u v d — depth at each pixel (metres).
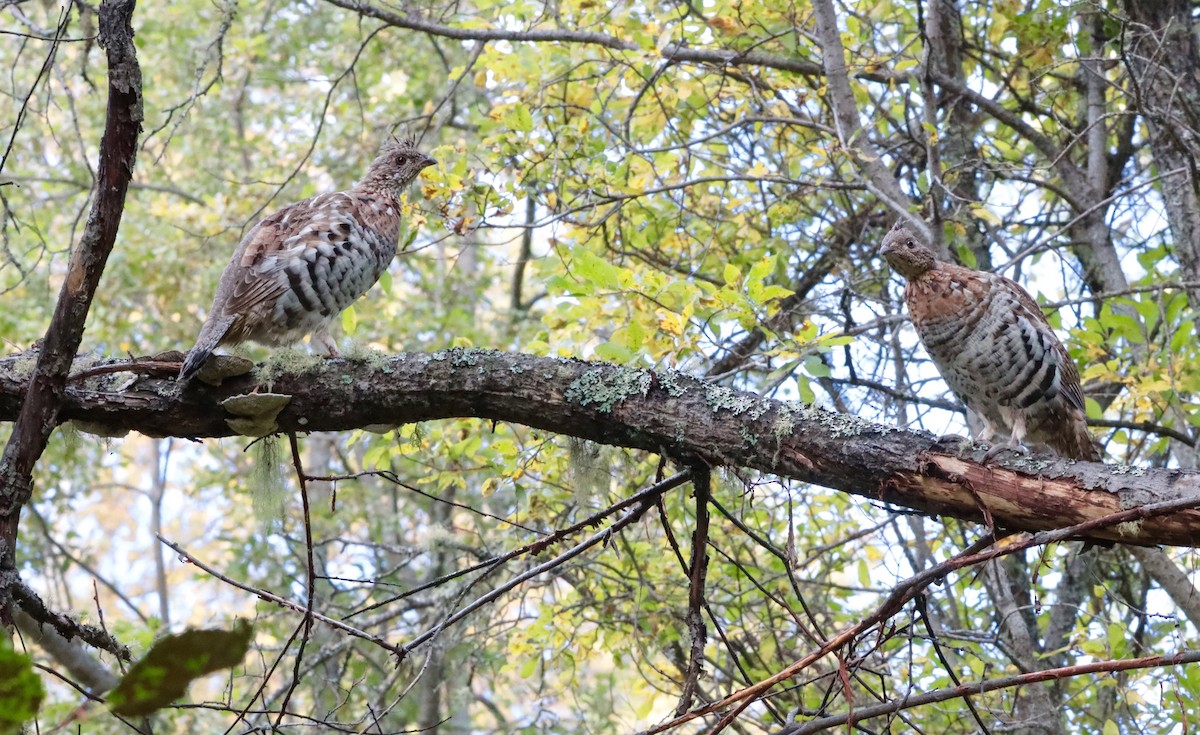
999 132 13.30
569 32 11.22
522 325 16.44
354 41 18.20
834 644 5.33
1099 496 5.40
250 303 7.16
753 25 11.05
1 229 9.66
